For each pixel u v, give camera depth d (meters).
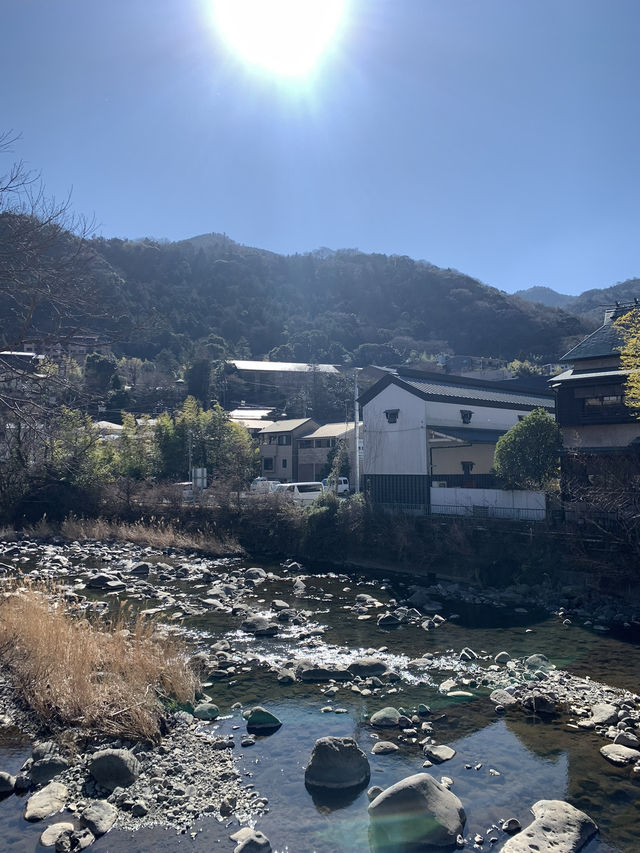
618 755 7.73
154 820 6.36
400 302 123.00
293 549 26.55
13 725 8.57
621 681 10.83
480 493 22.66
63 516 32.59
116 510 32.72
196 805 6.64
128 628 12.66
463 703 9.73
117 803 6.66
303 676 10.93
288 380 77.38
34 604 11.61
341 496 32.81
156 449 44.03
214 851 5.82
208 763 7.58
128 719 8.40
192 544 28.03
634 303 24.08
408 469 27.33
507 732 8.61
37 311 12.53
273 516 27.94
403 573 22.38
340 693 10.20
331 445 51.56
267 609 16.67
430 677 11.03
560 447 21.20
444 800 6.40
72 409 14.73
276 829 6.20
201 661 11.14
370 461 28.95
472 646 13.16
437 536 21.77
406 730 8.59
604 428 21.50
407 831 6.03
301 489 38.75
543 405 33.84
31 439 14.15
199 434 44.34
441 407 27.70
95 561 24.36
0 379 11.46
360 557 24.12
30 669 9.69
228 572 22.56
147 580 20.67
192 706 9.37
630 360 17.97
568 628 14.74
